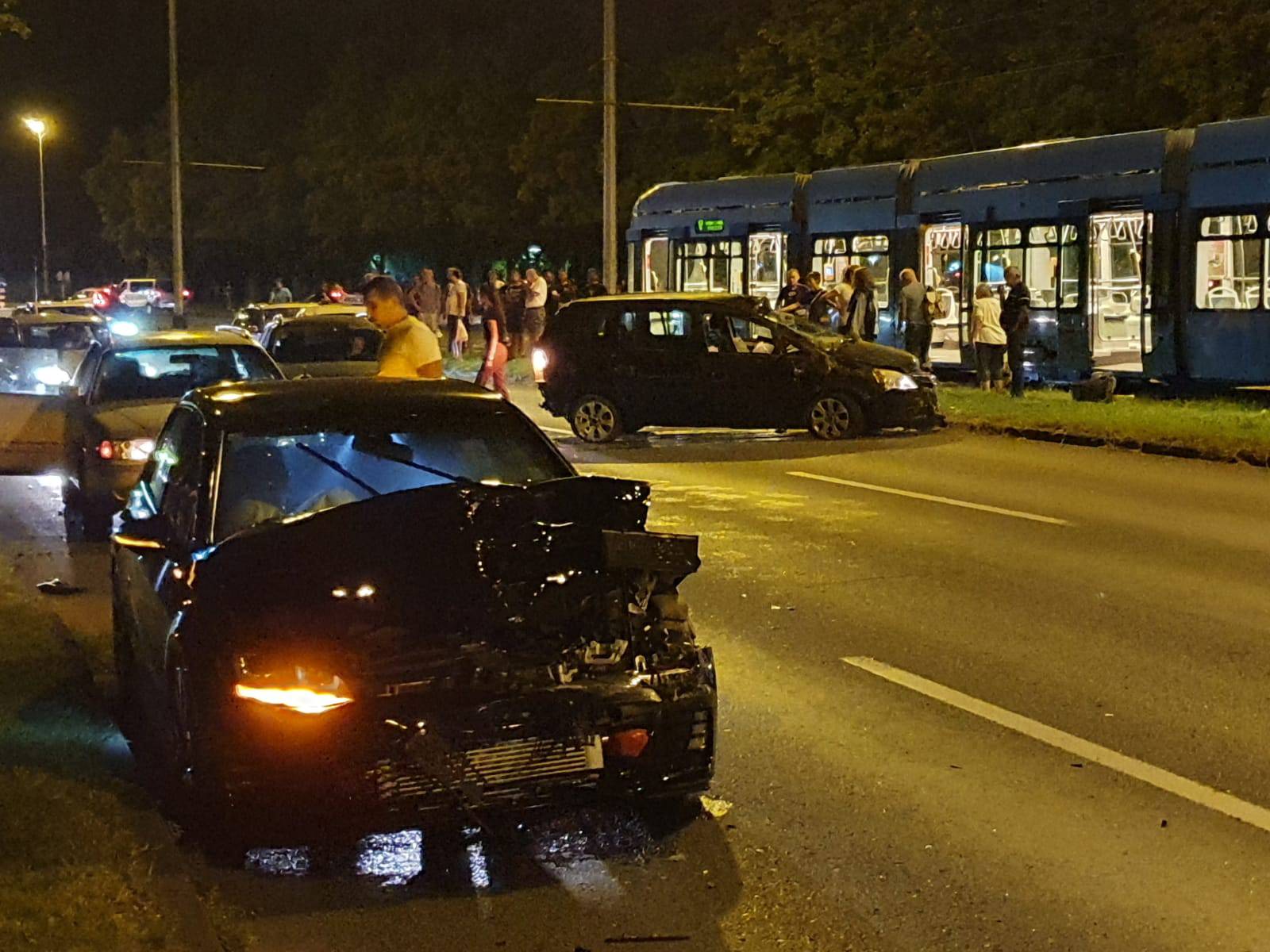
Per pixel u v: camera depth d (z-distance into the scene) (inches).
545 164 1873.8
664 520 516.1
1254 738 275.4
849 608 382.0
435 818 209.6
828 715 292.8
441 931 200.4
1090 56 1245.1
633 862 223.1
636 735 214.4
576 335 764.0
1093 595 393.7
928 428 754.2
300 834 207.5
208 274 3058.6
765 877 216.4
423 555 223.6
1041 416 757.9
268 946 195.8
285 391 277.0
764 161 1546.5
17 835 211.6
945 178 1000.2
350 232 2404.0
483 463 272.7
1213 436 673.0
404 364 387.9
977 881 214.4
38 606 368.5
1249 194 805.2
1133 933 197.0
